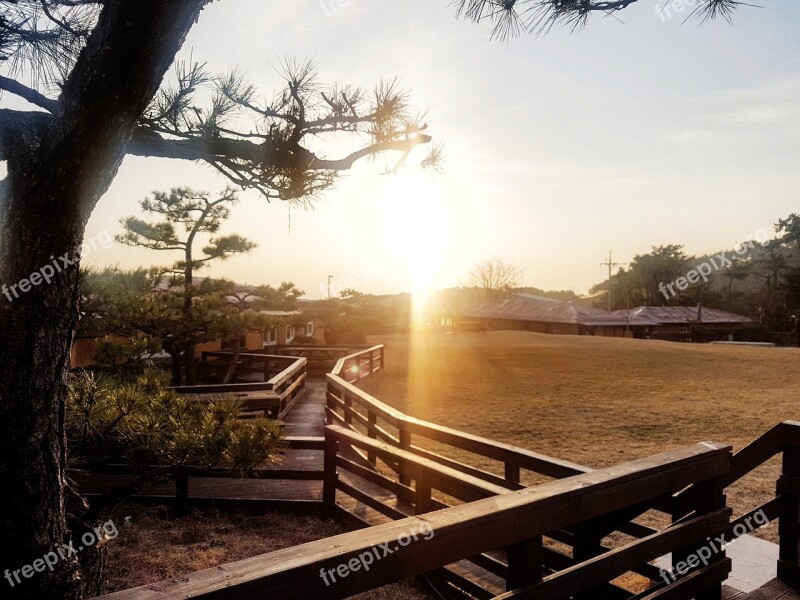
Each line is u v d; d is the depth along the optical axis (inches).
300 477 201.6
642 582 148.4
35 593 78.1
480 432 423.5
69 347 81.1
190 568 154.8
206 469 156.5
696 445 111.7
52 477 79.9
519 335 1828.2
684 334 2102.6
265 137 112.2
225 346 821.2
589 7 92.6
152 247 543.2
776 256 2518.5
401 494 163.2
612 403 557.9
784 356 1033.5
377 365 820.6
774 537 188.2
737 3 87.7
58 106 75.4
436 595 145.8
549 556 128.9
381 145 112.9
